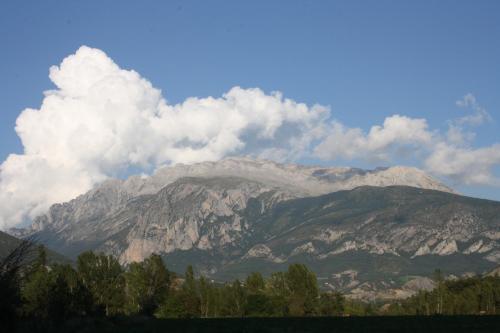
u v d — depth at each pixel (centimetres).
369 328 10800
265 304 19462
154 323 12494
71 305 12525
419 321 13012
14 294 6116
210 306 19462
